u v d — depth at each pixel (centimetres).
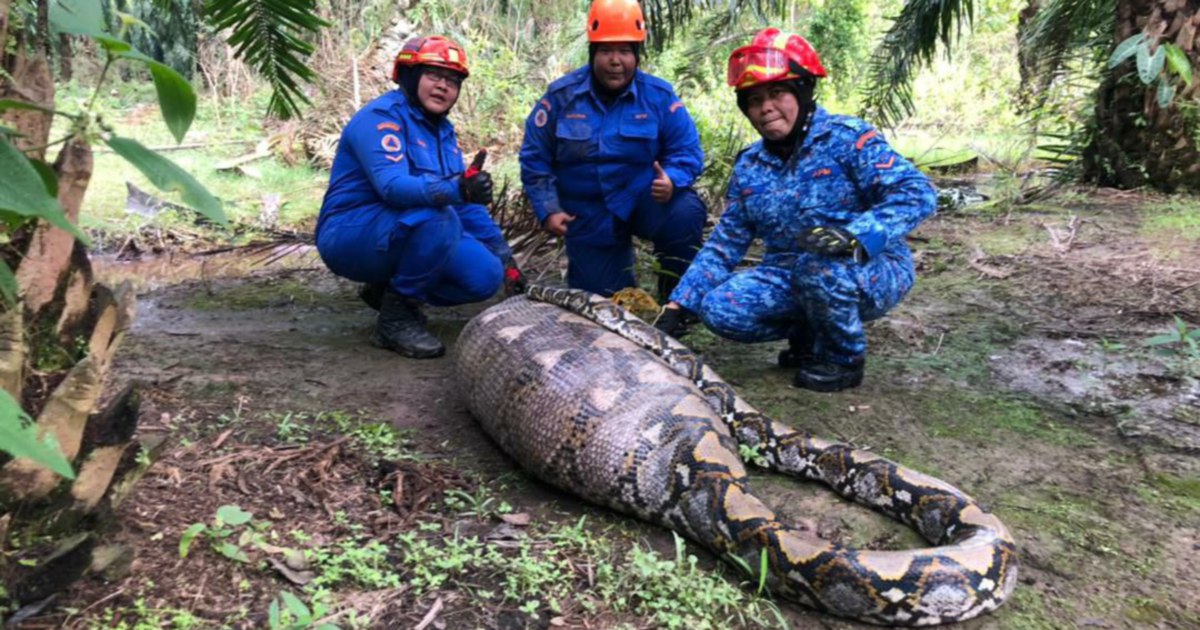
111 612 254
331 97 1305
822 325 491
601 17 556
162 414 428
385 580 293
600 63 568
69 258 235
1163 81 889
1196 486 384
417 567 302
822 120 476
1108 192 1000
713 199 888
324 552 302
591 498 373
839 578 296
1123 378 509
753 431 422
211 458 371
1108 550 337
